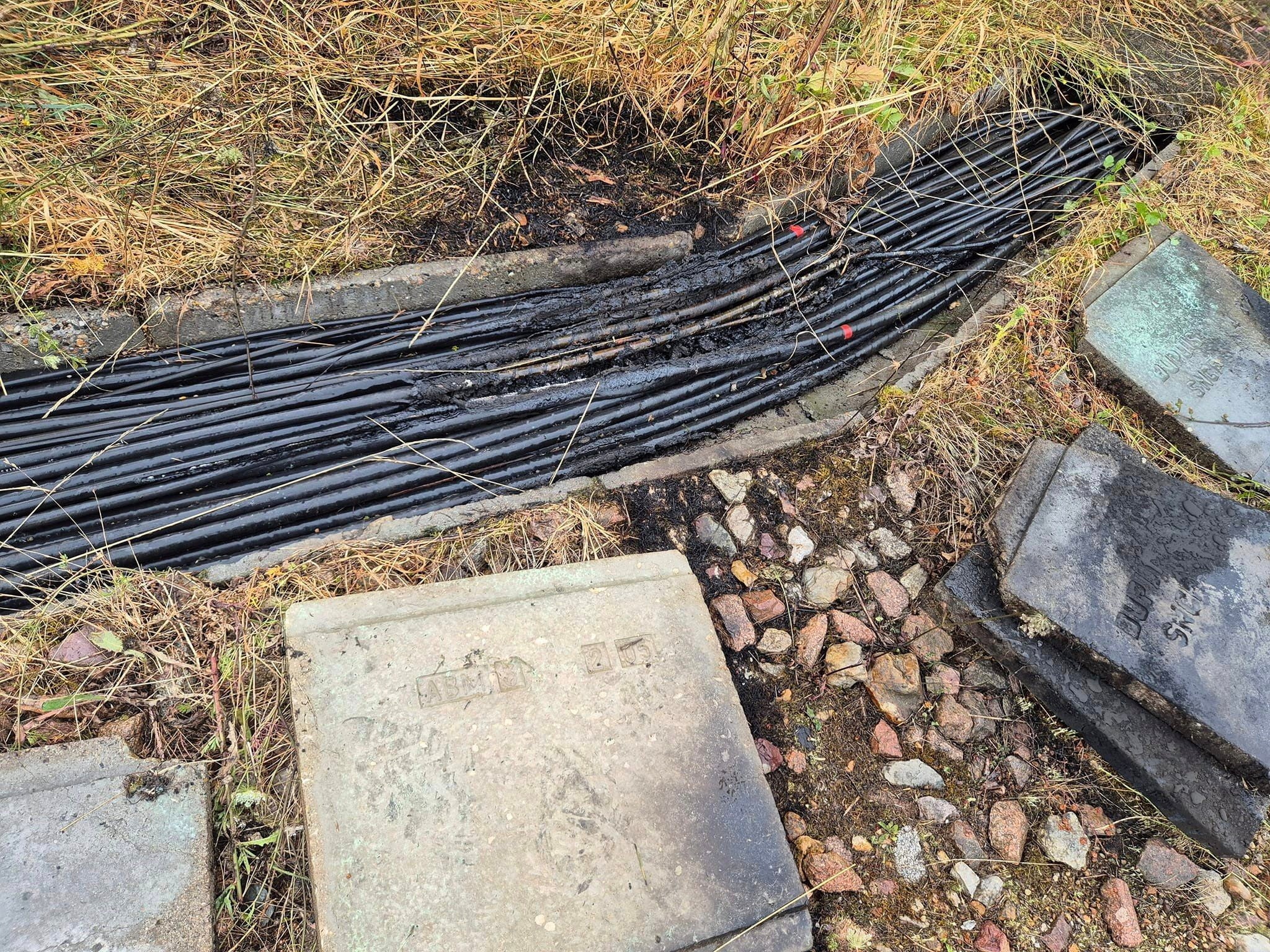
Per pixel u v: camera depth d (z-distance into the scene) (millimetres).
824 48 3459
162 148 2814
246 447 2566
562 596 2152
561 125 3402
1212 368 3141
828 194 3617
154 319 2609
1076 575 2424
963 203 3814
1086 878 2240
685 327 3121
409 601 2062
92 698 1944
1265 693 2320
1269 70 4613
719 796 1965
